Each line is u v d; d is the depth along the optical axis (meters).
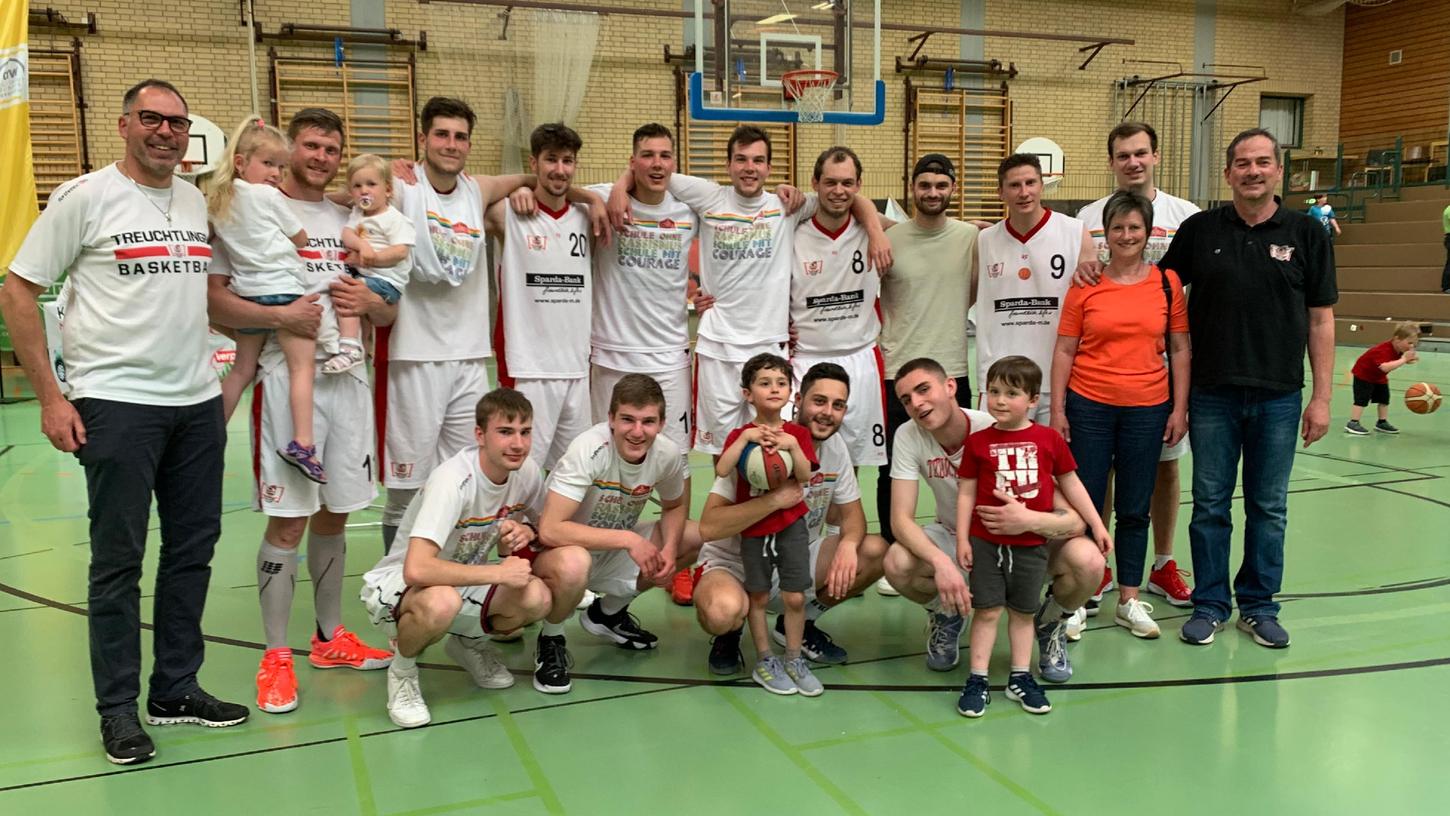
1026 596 2.92
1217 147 15.94
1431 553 4.48
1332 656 3.30
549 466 3.94
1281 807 2.33
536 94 12.04
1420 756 2.58
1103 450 3.49
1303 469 6.34
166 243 2.55
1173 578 3.95
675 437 4.00
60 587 4.14
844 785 2.45
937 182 3.75
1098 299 3.45
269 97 11.23
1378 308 13.91
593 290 3.96
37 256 2.40
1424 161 15.80
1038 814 2.30
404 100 11.76
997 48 14.29
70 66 10.46
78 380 2.52
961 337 3.93
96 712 2.93
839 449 3.27
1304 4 16.11
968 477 2.99
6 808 2.36
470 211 3.50
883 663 3.33
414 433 3.49
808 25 6.57
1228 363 3.36
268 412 2.99
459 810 2.34
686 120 12.91
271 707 2.92
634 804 2.36
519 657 3.40
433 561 2.75
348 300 3.09
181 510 2.74
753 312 3.89
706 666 3.30
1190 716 2.85
